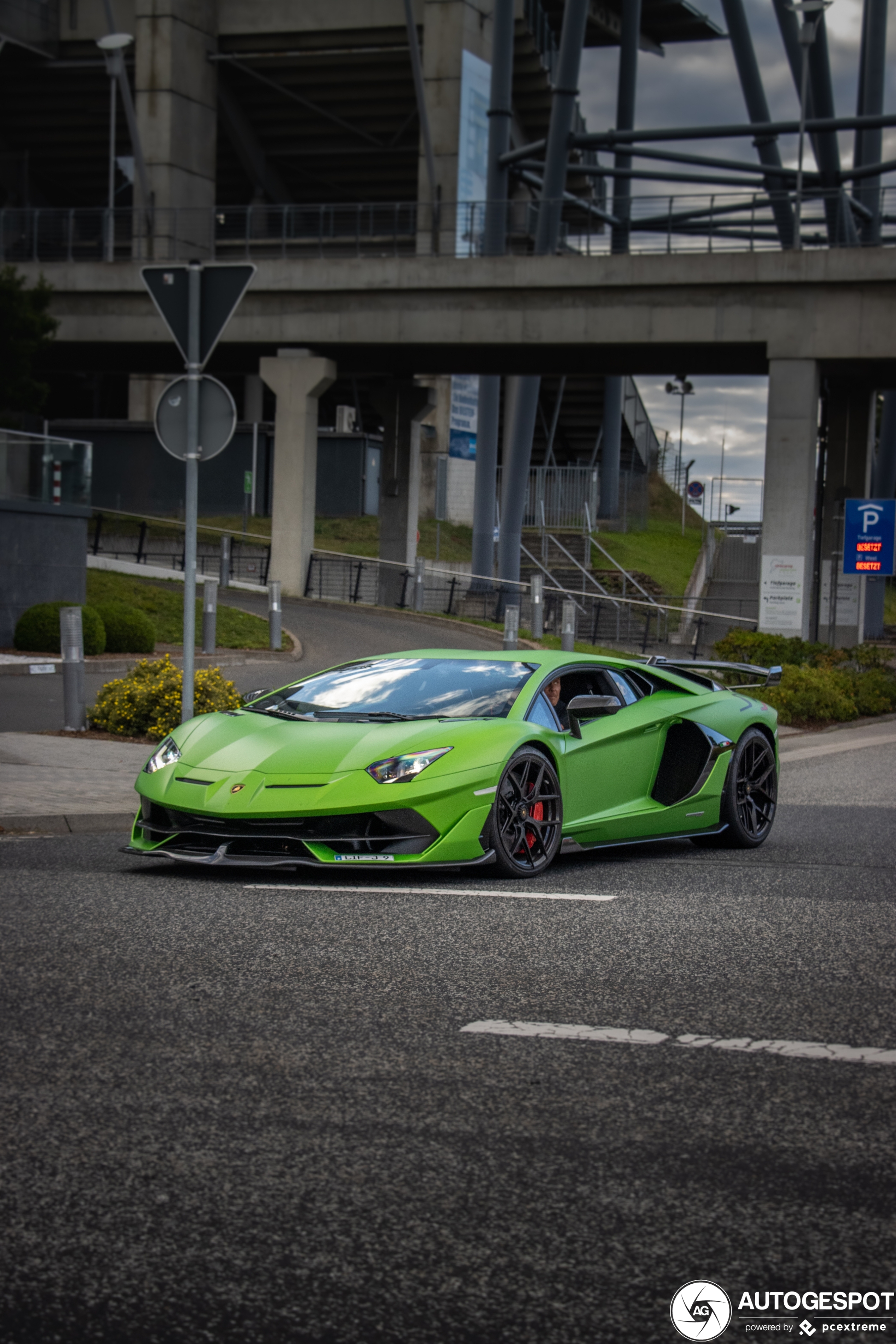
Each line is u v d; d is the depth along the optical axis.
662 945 5.29
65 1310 2.40
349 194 62.62
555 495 57.12
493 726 6.98
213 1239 2.67
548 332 34.16
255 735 7.13
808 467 32.16
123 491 48.16
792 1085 3.60
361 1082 3.58
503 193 40.94
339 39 53.75
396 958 4.96
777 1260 2.61
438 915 5.79
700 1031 4.10
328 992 4.46
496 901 6.18
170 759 7.10
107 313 37.47
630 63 49.91
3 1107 3.36
